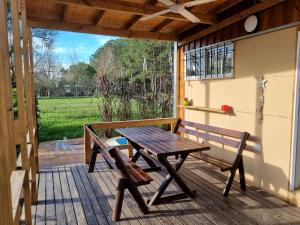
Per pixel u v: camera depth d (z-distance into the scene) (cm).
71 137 758
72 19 412
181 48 514
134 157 421
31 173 285
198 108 442
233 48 368
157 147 291
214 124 420
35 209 275
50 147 615
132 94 748
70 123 894
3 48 166
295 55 278
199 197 302
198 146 295
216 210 271
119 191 252
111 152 242
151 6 346
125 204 287
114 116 725
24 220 241
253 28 327
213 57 416
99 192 318
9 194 120
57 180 358
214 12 391
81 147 613
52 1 316
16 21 233
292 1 278
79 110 962
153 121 485
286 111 292
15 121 258
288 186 292
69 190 324
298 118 283
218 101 408
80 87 1019
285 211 270
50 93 1044
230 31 375
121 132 385
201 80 451
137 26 456
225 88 391
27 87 296
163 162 279
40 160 498
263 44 318
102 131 712
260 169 331
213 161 328
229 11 376
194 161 441
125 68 1048
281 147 300
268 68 313
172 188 330
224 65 391
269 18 308
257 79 330
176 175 288
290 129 288
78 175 378
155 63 1048
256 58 330
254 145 339
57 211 271
